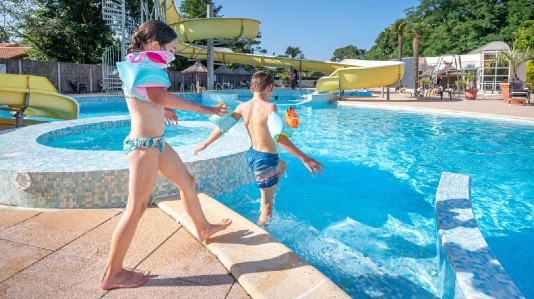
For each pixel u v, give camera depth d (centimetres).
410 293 239
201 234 247
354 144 772
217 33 1988
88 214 312
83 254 235
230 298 191
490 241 325
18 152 410
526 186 483
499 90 2944
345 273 265
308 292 190
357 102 1742
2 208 326
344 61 2517
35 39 2578
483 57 2997
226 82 3684
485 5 4825
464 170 564
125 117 816
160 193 345
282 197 430
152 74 189
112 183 335
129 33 2270
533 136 845
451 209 302
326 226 350
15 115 786
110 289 196
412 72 3725
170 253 239
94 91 2208
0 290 192
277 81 4959
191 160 390
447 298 223
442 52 4978
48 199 326
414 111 1402
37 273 211
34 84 800
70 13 2680
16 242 252
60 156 390
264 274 206
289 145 287
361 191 459
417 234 334
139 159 198
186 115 1404
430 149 717
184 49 2609
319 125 1052
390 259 286
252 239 252
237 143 500
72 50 2708
